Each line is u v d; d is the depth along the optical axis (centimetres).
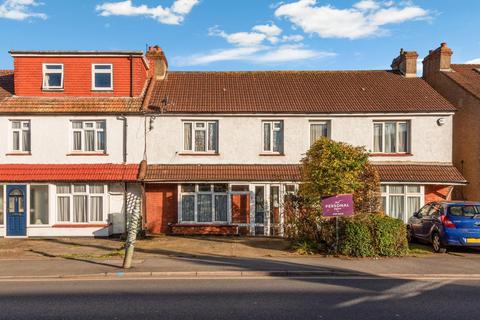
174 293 952
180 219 2002
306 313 809
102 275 1132
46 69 2075
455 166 2180
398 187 2012
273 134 2069
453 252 1480
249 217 2008
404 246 1391
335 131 2045
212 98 2139
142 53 2069
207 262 1280
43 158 1984
